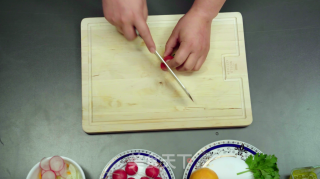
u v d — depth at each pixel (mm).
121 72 932
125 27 803
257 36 1007
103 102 914
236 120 901
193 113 905
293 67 981
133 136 920
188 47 813
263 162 841
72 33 1011
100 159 903
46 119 939
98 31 958
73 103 957
